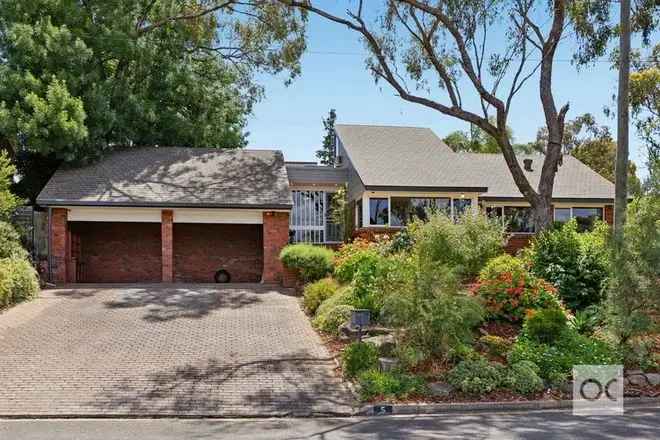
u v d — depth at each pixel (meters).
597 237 13.53
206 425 7.32
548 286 12.09
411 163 24.75
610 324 10.21
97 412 7.65
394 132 27.92
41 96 18.50
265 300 15.37
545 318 10.12
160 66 23.92
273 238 18.92
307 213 26.19
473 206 23.08
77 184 18.80
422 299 9.52
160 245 21.06
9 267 14.16
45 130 17.95
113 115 20.55
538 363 9.30
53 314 12.97
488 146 41.00
